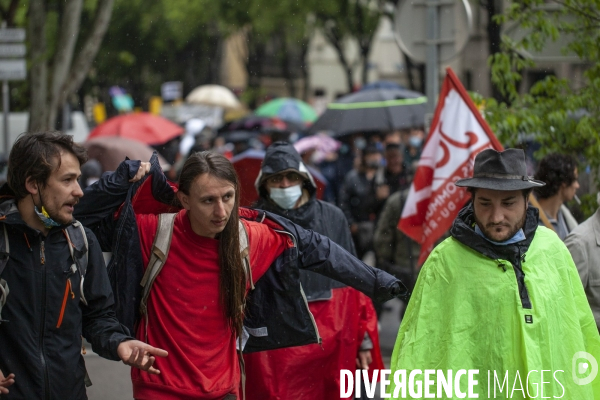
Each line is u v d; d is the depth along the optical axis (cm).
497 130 777
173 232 477
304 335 511
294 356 605
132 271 472
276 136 1889
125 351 434
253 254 486
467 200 718
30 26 1469
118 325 452
